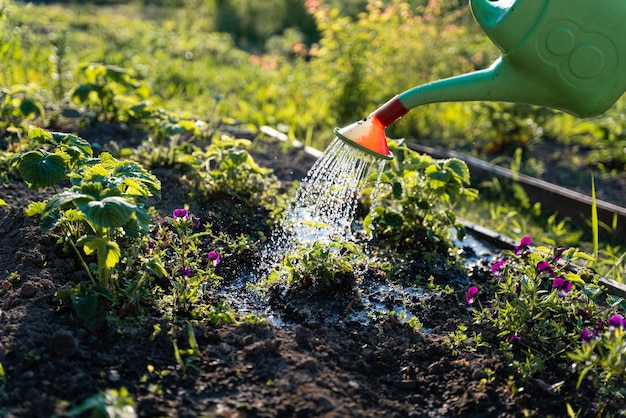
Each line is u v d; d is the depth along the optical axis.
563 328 1.20
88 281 1.24
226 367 1.09
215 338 1.15
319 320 1.25
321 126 2.62
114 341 1.11
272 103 2.81
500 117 2.42
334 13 2.73
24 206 1.49
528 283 1.23
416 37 2.71
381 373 1.13
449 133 2.65
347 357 1.15
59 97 2.25
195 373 1.07
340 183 1.49
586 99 1.17
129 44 3.56
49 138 1.34
